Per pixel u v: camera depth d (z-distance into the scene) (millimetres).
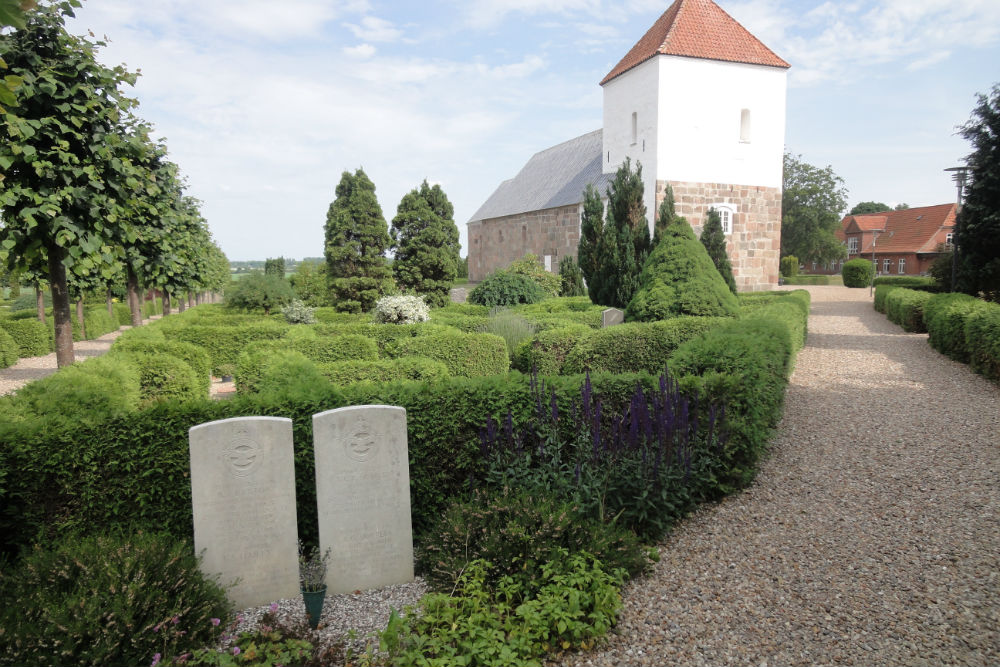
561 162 38312
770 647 3350
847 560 4270
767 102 25594
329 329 12461
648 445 4797
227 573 3893
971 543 4422
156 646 3115
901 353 12750
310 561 4285
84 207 7656
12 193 7059
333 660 3318
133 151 8133
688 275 11883
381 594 4105
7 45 6977
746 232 26109
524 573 3738
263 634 3334
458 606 3555
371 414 4086
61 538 4129
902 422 7508
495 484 4809
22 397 5020
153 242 11828
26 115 7402
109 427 4242
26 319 17516
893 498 5281
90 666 2885
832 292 34250
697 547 4535
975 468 5883
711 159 25312
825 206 56812
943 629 3445
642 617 3660
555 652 3346
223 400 4613
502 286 19422
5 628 2904
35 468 4098
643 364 9672
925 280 29609
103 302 27203
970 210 16828
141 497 4297
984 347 9875
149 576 3373
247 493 3877
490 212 44500
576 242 31109
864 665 3182
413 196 23547
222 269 40500
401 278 23531
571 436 5141
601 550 3986
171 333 13031
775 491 5516
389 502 4176
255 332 13211
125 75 8070
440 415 4863
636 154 26266
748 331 8312
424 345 10289
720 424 5293
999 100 16422
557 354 10477
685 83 24641
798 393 9219
